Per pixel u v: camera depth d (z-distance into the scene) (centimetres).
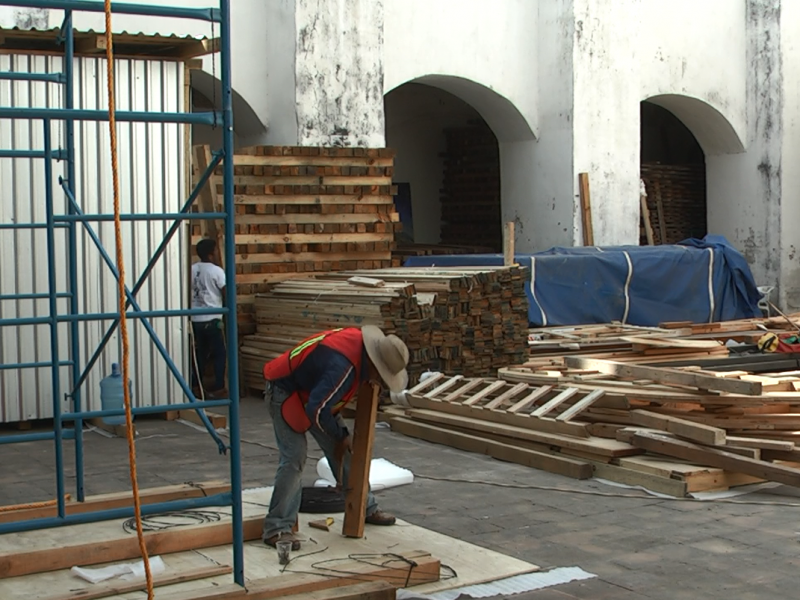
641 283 1573
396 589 577
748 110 2052
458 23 1714
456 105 2230
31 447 999
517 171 1864
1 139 1052
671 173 2141
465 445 974
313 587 555
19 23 1255
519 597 574
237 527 534
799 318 1574
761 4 2016
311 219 1372
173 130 1119
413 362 1129
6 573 592
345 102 1502
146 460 938
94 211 1084
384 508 766
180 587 570
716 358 1195
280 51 1491
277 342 1252
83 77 1078
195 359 1160
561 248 1595
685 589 588
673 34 1939
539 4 1806
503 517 742
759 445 823
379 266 1421
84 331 1089
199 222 1326
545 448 909
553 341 1316
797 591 585
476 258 1505
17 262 1061
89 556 612
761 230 2042
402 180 2205
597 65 1791
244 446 1004
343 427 648
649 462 834
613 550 662
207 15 513
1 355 1057
